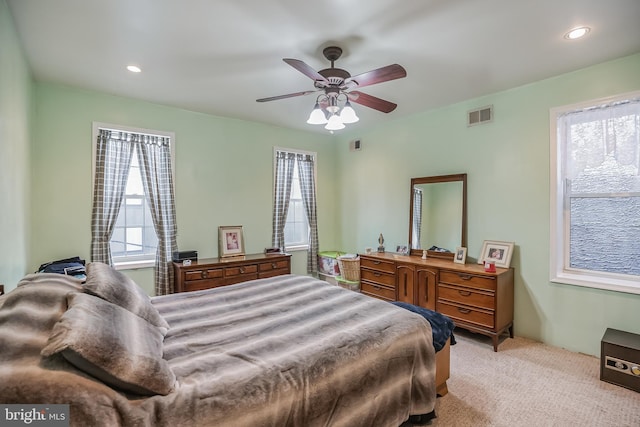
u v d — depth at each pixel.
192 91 3.23
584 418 1.93
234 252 4.17
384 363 1.60
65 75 2.84
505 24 2.06
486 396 2.17
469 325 3.07
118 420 0.97
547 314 2.99
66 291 1.35
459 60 2.57
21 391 0.86
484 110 3.42
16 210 2.20
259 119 4.28
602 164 2.75
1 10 1.70
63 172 3.10
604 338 2.40
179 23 2.04
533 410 2.01
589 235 2.87
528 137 3.10
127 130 3.43
